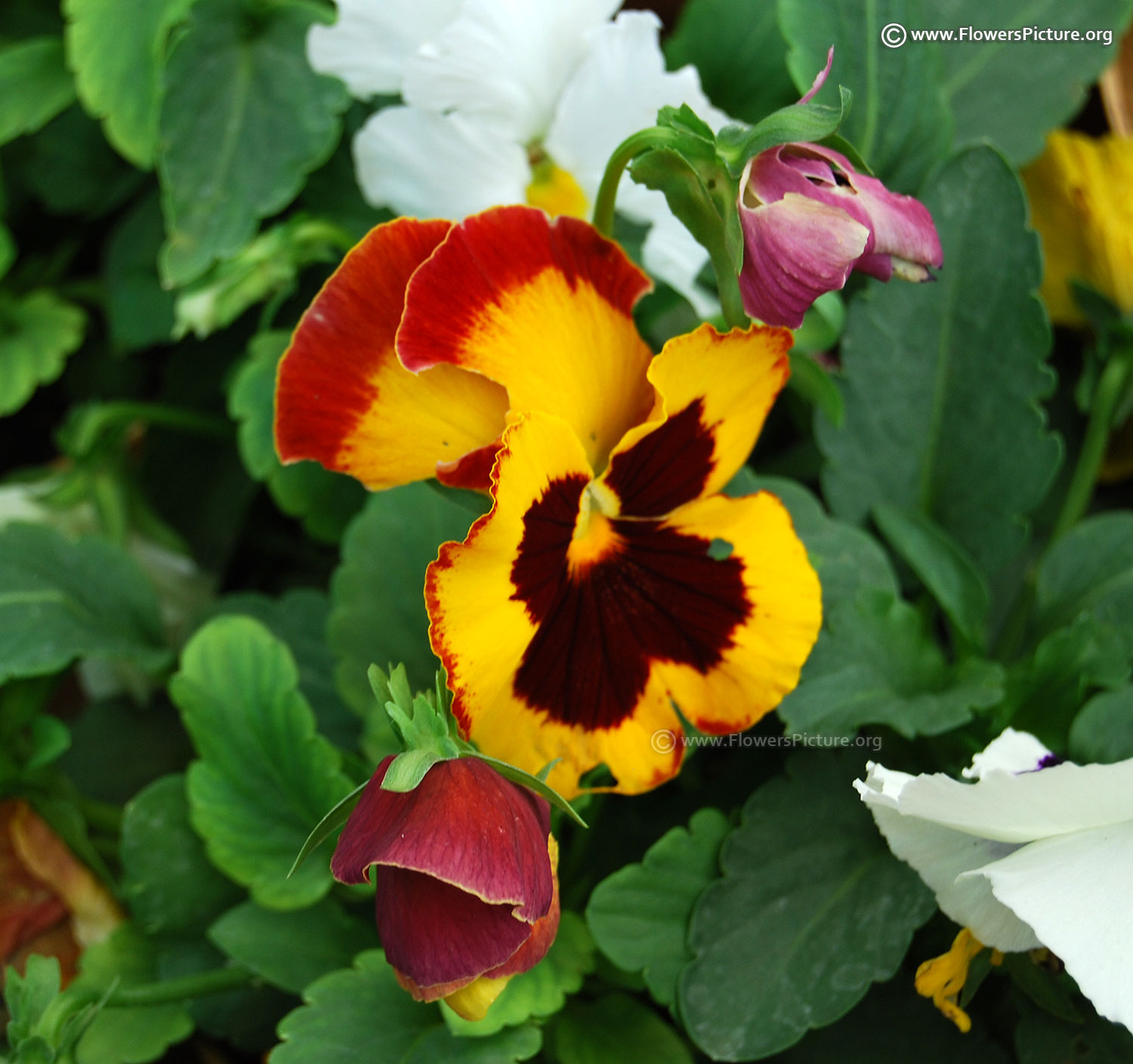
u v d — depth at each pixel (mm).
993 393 445
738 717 405
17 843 457
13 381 505
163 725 490
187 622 494
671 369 389
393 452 393
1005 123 467
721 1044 411
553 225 389
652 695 401
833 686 423
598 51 421
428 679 438
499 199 434
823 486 450
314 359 389
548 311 389
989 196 442
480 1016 375
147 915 445
